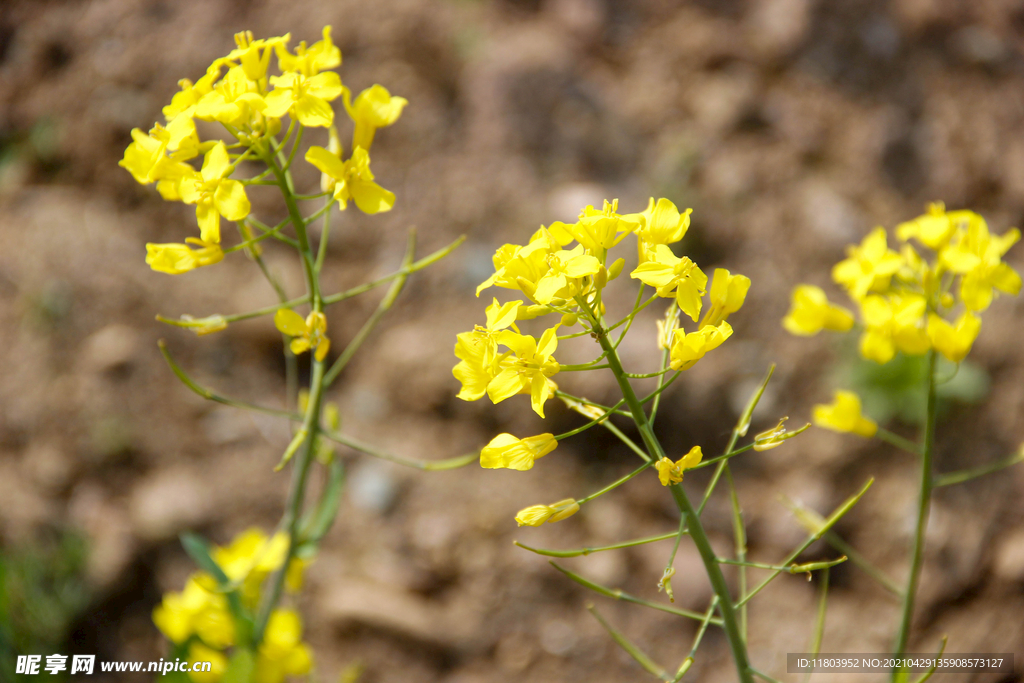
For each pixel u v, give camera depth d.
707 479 0.72
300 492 0.57
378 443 0.73
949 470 0.72
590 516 0.70
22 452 0.70
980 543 0.69
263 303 0.77
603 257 0.50
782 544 0.69
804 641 0.67
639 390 0.72
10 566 0.66
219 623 0.59
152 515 0.68
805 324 0.58
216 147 0.53
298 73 0.54
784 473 0.72
